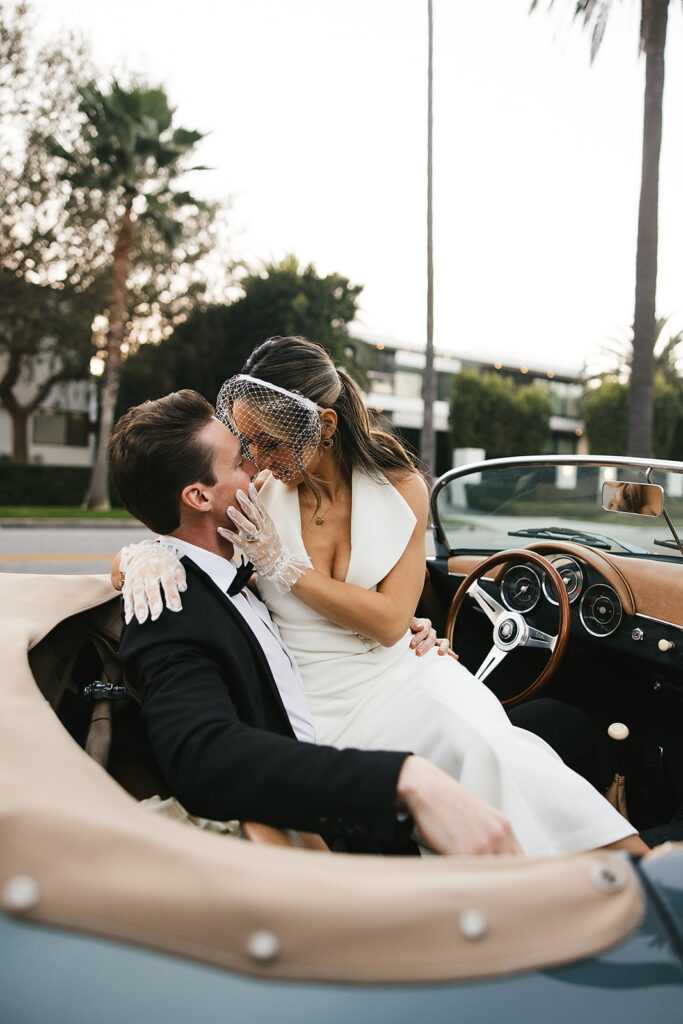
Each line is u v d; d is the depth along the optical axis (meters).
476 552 2.94
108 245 20.05
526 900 0.72
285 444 1.64
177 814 1.34
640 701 2.54
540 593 2.61
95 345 21.45
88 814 0.77
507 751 1.44
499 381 28.98
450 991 0.68
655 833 2.24
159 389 24.66
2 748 0.90
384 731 1.58
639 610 2.40
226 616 1.39
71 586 1.78
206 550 1.49
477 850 0.98
